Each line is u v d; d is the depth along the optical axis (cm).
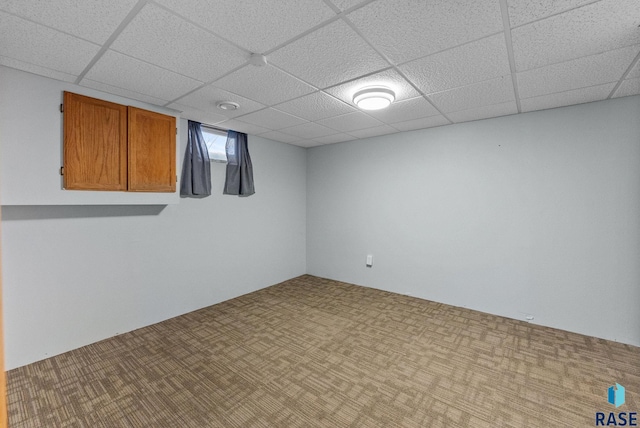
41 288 245
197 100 273
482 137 337
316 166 498
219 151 388
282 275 475
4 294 228
